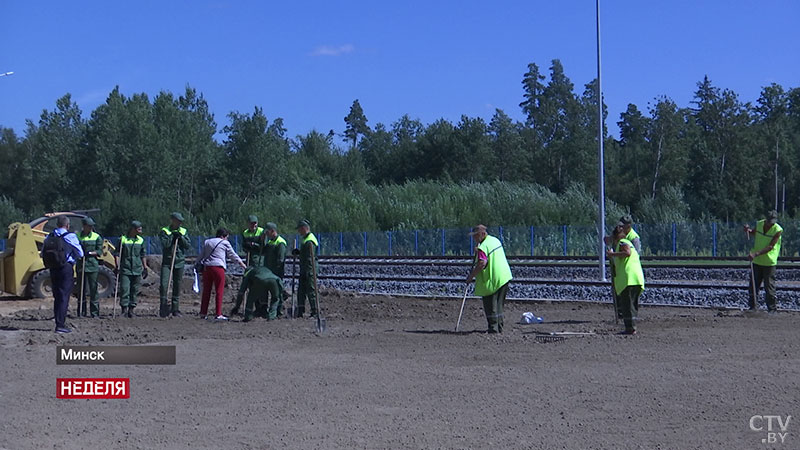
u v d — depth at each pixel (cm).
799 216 6262
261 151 7712
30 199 9138
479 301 2023
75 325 1527
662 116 7694
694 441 714
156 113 8106
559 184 8438
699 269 2609
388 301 2053
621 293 1330
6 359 1146
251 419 802
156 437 741
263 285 1587
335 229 5541
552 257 3516
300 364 1091
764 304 1788
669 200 5731
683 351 1161
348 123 12581
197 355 1170
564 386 932
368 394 904
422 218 5506
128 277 1705
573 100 10094
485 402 861
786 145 7694
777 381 948
